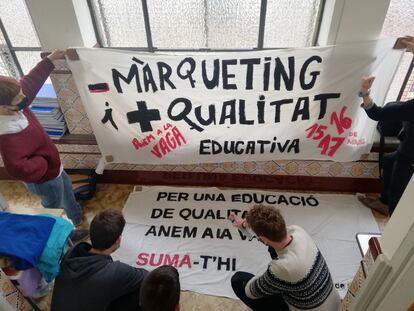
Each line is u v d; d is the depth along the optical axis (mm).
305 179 2885
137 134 2621
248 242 2496
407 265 1119
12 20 2377
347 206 2781
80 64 2273
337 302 1606
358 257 2381
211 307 2109
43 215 1855
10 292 1688
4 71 2605
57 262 1719
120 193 3002
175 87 2365
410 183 1092
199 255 2414
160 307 1240
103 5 2332
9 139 1803
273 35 2354
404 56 2311
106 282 1407
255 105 2412
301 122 2473
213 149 2666
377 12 2006
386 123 2414
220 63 2238
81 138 2754
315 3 2197
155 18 2330
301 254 1453
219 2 2215
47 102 2607
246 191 2949
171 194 2938
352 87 2283
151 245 2498
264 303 1743
